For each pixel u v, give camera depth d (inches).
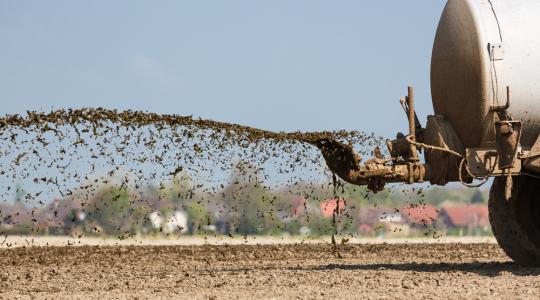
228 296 1592.0
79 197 1959.9
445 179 1932.8
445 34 1950.1
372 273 1967.3
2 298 1621.6
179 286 1798.7
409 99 1951.3
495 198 2127.2
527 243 2096.5
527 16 1895.9
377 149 1955.0
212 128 1951.3
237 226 2180.1
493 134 1893.5
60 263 2566.4
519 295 1569.9
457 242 3954.2
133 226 2091.5
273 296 1585.9
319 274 1961.1
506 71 1867.6
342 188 2026.3
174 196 2110.0
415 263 2384.4
